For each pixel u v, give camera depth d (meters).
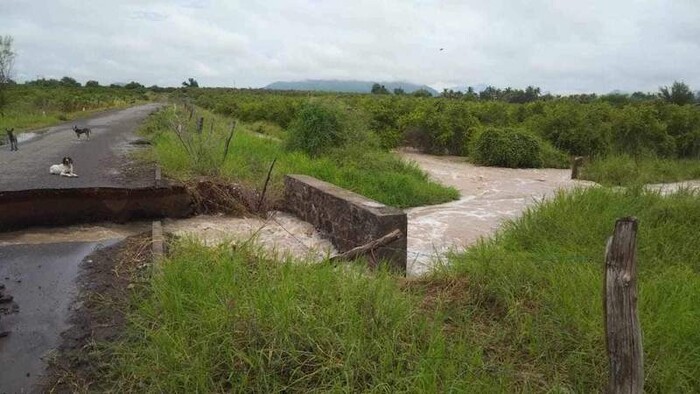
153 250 6.38
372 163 13.73
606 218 7.19
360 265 5.05
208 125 19.02
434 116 24.12
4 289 5.64
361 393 3.41
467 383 3.43
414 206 11.30
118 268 6.11
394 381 3.45
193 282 4.75
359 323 3.88
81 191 8.36
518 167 20.08
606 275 2.76
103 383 3.85
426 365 3.55
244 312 3.97
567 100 29.78
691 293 4.83
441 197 12.05
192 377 3.54
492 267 5.19
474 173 17.97
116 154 13.62
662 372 3.72
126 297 5.21
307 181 9.19
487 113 26.14
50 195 8.19
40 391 3.87
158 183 9.09
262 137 18.92
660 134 22.06
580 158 16.66
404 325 4.00
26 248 7.01
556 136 22.38
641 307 4.44
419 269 6.82
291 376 3.53
